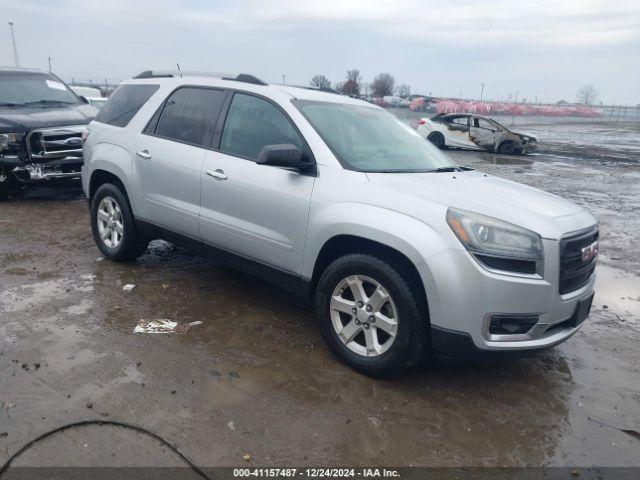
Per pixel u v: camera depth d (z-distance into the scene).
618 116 51.44
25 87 9.77
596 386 3.74
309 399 3.36
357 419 3.18
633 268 6.50
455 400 3.46
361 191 3.66
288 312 4.66
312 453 2.87
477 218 3.29
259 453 2.84
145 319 4.37
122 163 5.32
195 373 3.58
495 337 3.28
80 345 3.87
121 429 2.96
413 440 3.03
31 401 3.16
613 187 12.66
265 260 4.24
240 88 4.63
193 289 5.09
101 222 5.80
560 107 49.78
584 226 3.61
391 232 3.39
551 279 3.29
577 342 4.44
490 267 3.23
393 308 3.46
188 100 4.99
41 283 5.07
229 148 4.51
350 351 3.71
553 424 3.26
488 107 43.12
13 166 8.39
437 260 3.24
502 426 3.21
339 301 3.74
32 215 7.88
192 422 3.05
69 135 8.74
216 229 4.52
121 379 3.45
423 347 3.44
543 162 17.62
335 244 3.83
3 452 2.73
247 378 3.55
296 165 3.88
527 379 3.78
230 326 4.32
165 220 5.01
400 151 4.45
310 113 4.24
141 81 5.64
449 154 19.39
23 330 4.07
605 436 3.16
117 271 5.50
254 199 4.19
